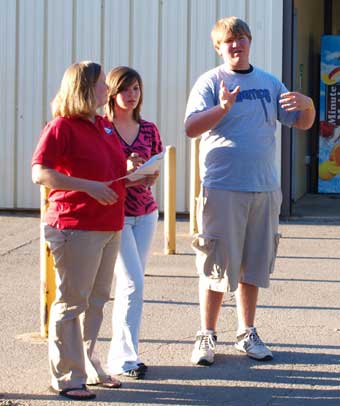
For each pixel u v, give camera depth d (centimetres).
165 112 1453
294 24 1606
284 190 1458
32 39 1462
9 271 1058
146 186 639
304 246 1220
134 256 666
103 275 619
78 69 585
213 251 686
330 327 809
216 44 688
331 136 1792
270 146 690
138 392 638
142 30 1445
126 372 663
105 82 607
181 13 1439
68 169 592
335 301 907
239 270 696
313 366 699
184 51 1444
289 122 699
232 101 641
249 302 716
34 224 1389
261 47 1426
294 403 621
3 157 1486
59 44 1458
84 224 589
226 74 681
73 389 622
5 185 1491
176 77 1448
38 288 968
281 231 1341
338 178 1802
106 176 593
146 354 725
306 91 1812
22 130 1478
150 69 1450
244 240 695
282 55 1425
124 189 618
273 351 736
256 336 718
